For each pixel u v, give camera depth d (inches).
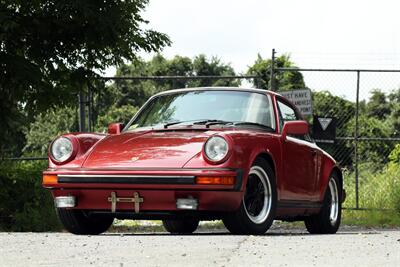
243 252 199.3
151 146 281.6
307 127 307.6
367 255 193.8
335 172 364.5
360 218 543.5
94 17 567.5
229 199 267.4
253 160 276.1
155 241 235.0
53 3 574.9
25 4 579.2
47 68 597.6
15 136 599.8
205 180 263.6
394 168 594.9
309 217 355.6
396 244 226.8
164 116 315.3
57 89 599.8
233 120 305.4
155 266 170.4
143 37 616.7
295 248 210.4
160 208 270.5
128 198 272.1
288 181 307.4
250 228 279.7
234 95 315.6
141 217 279.4
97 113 631.8
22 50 594.9
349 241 237.0
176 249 207.6
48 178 284.4
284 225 526.6
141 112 324.5
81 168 278.4
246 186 280.7
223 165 265.6
